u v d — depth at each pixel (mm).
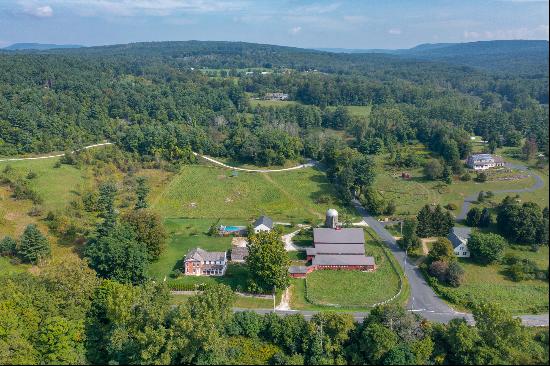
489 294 124000
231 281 133375
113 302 97250
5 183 182250
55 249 142875
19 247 133375
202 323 89812
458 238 148250
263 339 104438
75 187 191125
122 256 125125
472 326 100938
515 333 92438
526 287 127188
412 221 150375
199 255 137375
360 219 179875
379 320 99188
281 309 118938
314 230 154625
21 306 94875
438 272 131875
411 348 93562
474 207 169000
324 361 94812
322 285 131500
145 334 88875
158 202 194500
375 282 133125
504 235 155875
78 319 99250
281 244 128500
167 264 143000
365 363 95312
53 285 103062
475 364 90562
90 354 95188
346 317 100750
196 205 193875
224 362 93750
